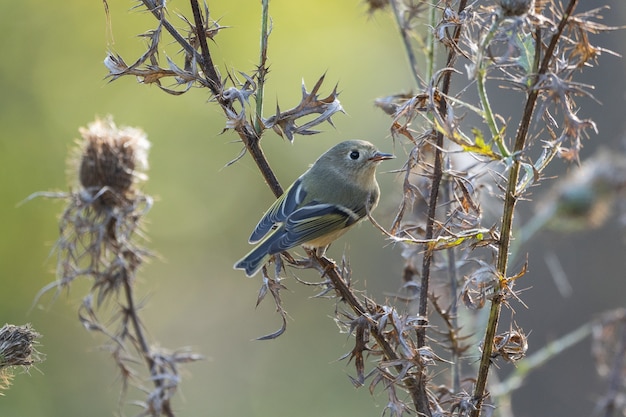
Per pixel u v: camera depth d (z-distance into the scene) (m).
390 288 19.38
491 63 5.34
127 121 22.44
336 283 6.42
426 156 7.42
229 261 23.05
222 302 22.70
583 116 12.69
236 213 23.09
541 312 12.45
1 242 19.72
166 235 23.06
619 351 8.61
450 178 6.52
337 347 20.30
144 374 18.17
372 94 23.11
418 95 5.72
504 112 12.55
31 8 21.98
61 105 21.69
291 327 21.19
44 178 20.53
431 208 6.31
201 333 22.20
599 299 12.31
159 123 22.73
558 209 10.14
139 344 7.46
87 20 22.31
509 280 5.38
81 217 7.57
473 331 7.59
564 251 12.51
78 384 18.69
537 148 12.30
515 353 5.60
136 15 22.44
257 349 21.52
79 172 8.05
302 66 23.36
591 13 5.41
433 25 7.21
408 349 5.82
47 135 21.17
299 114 6.42
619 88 12.56
